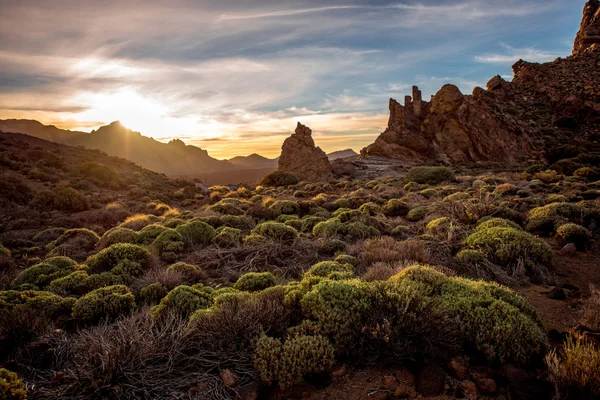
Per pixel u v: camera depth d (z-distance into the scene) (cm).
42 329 429
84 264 818
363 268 700
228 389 324
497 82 6775
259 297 466
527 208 1299
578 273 668
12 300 539
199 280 722
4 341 400
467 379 335
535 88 6944
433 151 5134
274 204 1598
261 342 356
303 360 335
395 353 353
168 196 3069
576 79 6606
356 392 323
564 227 845
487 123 5100
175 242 976
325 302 411
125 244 823
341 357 373
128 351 342
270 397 322
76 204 2133
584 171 2484
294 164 4222
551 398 295
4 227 1572
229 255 863
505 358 356
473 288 469
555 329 444
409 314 371
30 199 2206
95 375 325
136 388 317
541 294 571
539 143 5125
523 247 707
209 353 375
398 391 318
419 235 964
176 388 325
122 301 521
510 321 378
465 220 1108
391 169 4322
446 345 362
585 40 7894
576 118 5741
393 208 1443
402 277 502
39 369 359
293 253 866
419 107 5644
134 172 4125
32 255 1118
